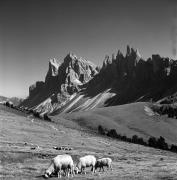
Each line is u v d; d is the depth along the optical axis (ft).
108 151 404.98
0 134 400.88
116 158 291.79
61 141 445.37
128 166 207.51
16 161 215.51
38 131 500.74
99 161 171.73
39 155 242.78
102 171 169.07
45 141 414.82
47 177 136.98
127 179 128.67
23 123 558.56
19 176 138.92
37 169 175.01
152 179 128.77
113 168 188.75
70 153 286.25
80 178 133.18
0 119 545.03
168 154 531.50
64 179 130.52
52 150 298.35
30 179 130.11
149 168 188.55
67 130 625.41
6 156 219.20
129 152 444.96
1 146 279.28
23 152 242.78
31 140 400.88
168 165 216.33
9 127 475.31
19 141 373.20
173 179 127.24
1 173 146.20
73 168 146.10
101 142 522.88
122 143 586.45
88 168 184.96
